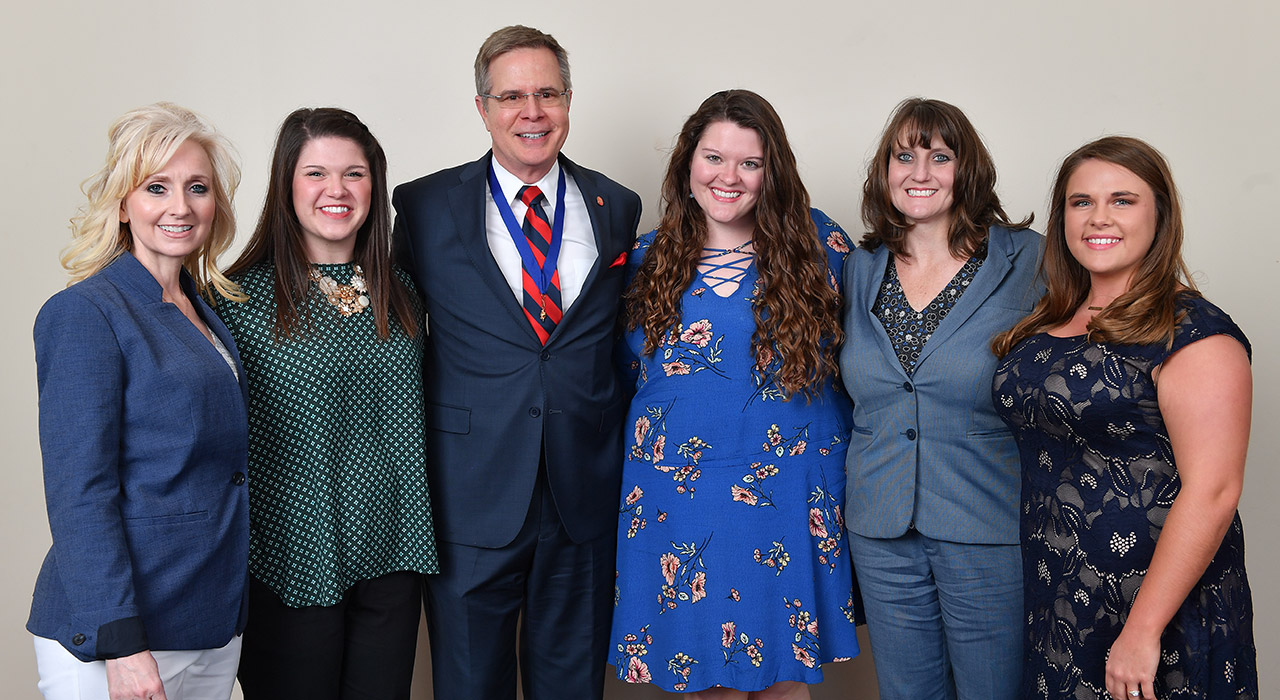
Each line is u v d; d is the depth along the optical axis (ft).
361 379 7.00
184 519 5.84
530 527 7.59
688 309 7.72
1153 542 5.73
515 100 7.53
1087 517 5.94
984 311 7.10
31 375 9.67
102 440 5.49
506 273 7.72
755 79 9.86
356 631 7.33
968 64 9.59
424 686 10.00
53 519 5.44
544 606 7.91
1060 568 6.09
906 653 7.50
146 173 5.80
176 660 5.92
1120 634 5.77
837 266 8.09
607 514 7.97
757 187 7.60
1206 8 9.16
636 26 9.87
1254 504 9.32
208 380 5.91
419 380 7.38
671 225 7.88
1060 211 6.49
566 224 8.02
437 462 7.61
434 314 7.69
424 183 7.89
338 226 6.87
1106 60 9.37
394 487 7.23
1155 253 5.99
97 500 5.45
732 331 7.58
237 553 6.18
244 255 7.09
